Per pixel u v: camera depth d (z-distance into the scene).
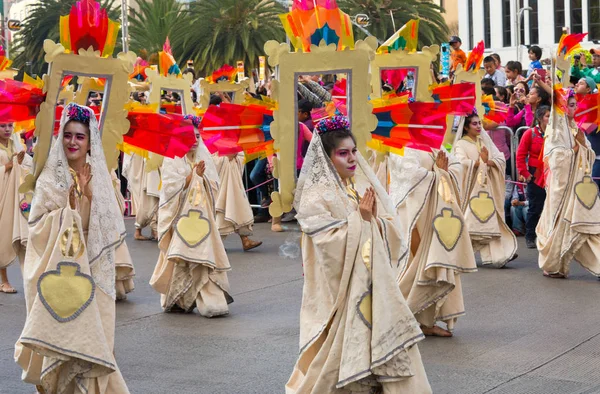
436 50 7.09
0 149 10.02
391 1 23.73
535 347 7.32
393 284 5.29
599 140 12.13
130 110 6.18
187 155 9.20
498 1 35.56
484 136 11.15
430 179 7.75
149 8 30.55
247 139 5.93
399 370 5.25
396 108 6.21
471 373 6.64
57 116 5.85
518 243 12.82
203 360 7.18
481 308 8.81
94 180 5.50
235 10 26.52
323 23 5.66
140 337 8.02
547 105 11.91
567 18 33.72
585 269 10.84
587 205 9.97
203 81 10.78
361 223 5.31
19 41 31.91
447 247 7.59
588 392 6.15
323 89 11.22
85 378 5.43
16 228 9.85
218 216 12.95
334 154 5.42
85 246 5.43
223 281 8.93
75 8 5.57
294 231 14.73
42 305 5.30
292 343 7.62
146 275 11.23
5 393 6.45
